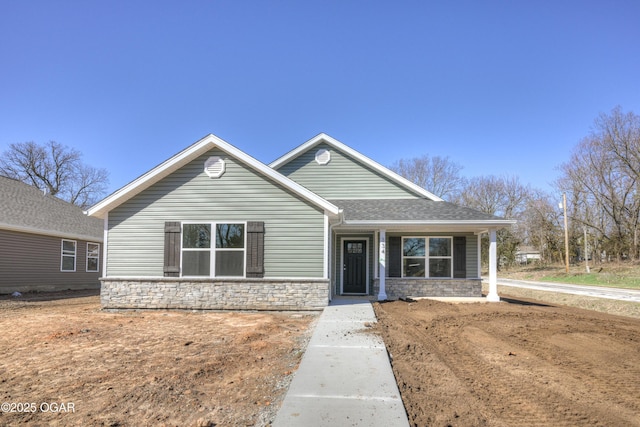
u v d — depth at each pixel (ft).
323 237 36.91
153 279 37.11
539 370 19.49
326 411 13.14
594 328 30.86
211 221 37.47
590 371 19.54
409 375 17.39
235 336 25.66
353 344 22.25
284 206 37.24
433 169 150.82
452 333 27.78
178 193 37.86
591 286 76.69
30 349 22.27
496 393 16.02
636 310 42.88
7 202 59.26
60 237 63.21
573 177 126.00
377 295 46.88
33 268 57.52
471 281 47.55
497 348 23.82
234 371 18.13
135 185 36.68
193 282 36.94
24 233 55.98
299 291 36.35
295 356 20.67
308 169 54.34
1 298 48.96
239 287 36.68
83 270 69.46
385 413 12.99
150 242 37.65
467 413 13.61
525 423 13.21
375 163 53.57
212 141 36.96
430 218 44.32
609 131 112.98
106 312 36.70
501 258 146.82
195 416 13.24
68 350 22.02
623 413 14.33
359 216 45.24
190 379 16.97
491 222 43.32
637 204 110.11
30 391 15.65
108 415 13.38
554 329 29.96
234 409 13.80
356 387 15.42
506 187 154.10
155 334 26.27
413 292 47.42
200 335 25.94
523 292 67.56
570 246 132.77
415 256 48.60
